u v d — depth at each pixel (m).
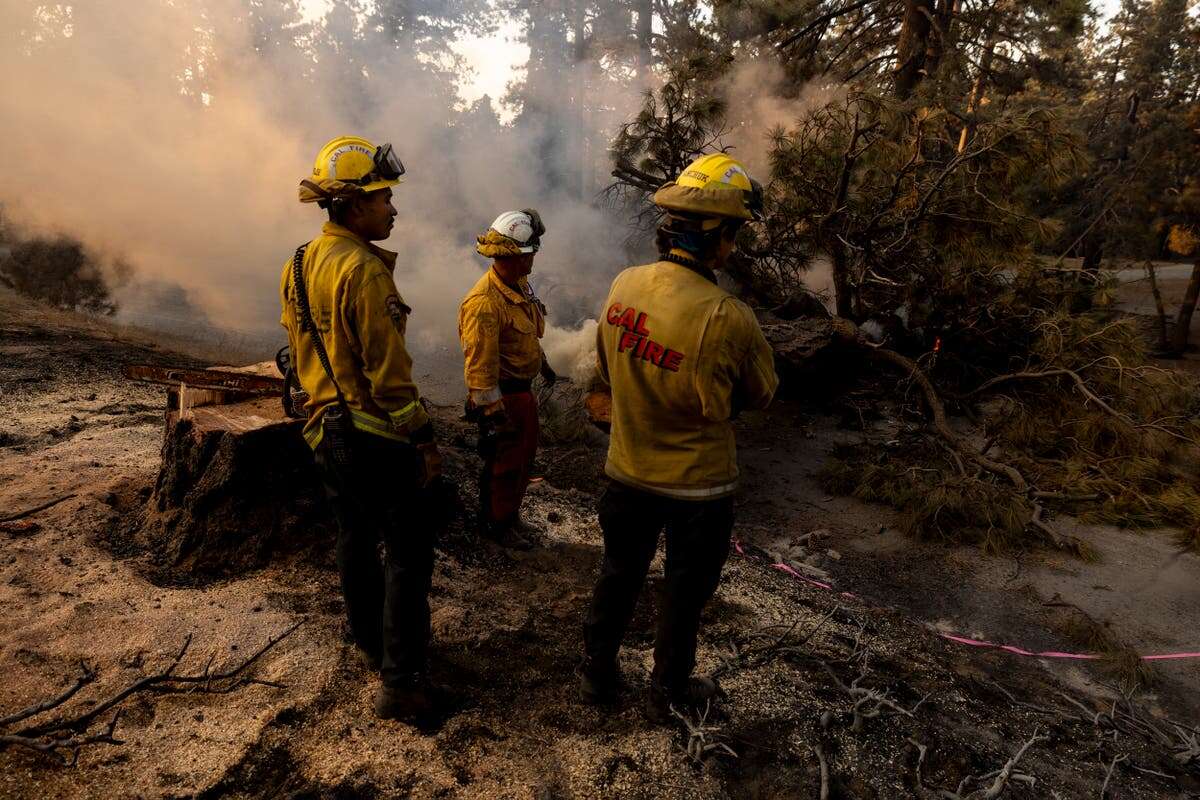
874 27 12.08
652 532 2.22
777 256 6.85
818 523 4.76
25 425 4.26
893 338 7.11
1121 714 2.86
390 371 1.94
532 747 2.18
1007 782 2.32
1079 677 3.19
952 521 4.62
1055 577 4.14
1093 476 5.27
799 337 6.52
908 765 2.35
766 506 5.00
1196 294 12.38
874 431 6.42
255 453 2.91
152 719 2.04
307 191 1.98
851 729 2.46
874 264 6.47
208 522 2.90
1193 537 4.51
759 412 6.78
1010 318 6.31
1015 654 3.34
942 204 5.86
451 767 2.05
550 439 5.59
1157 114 13.98
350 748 2.06
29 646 2.22
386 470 2.07
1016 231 5.77
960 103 9.37
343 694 2.27
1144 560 4.36
